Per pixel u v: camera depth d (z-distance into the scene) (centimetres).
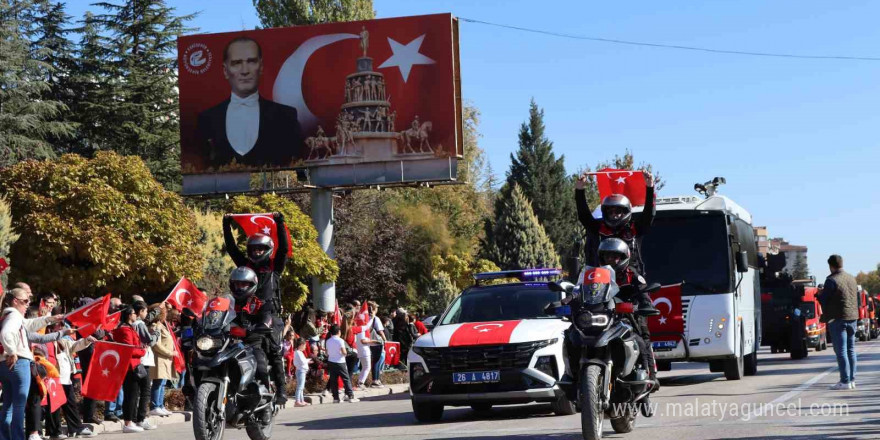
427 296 4403
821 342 3538
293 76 3309
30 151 3894
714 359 1839
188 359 1844
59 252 2356
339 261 4119
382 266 4219
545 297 1414
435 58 3216
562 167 7812
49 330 1384
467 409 1547
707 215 1825
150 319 1662
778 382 1745
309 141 3288
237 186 3338
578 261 1477
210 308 937
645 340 949
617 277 941
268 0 5572
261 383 973
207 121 3356
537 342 1259
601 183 1002
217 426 919
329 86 3281
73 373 1461
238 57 3341
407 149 3222
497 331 1281
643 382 909
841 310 1504
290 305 3077
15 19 4181
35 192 2425
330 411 1700
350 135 3259
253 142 3322
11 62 3959
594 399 859
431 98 3212
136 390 1482
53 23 4416
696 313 1798
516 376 1244
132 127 4319
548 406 1504
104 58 4484
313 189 3334
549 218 7631
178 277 2512
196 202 4288
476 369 1256
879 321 5759
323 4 5581
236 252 1035
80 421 1417
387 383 2481
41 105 4000
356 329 2200
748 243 2070
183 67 3369
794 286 3050
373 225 4297
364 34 3266
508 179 7756
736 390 1571
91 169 2466
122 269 2398
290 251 1010
